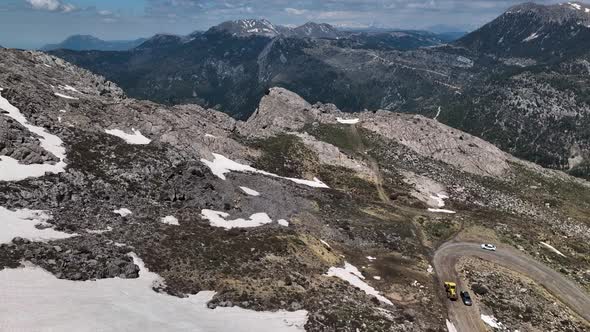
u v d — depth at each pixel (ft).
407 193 476.13
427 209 445.78
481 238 379.55
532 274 321.73
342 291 237.86
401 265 306.96
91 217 249.14
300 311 204.03
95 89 471.21
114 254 211.82
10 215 220.43
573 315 274.36
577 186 655.76
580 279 323.57
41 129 325.42
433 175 555.28
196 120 492.54
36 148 290.56
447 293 271.69
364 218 385.70
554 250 380.99
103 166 313.73
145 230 252.01
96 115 389.39
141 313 164.86
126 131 388.37
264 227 309.01
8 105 333.42
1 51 445.78
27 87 376.07
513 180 622.13
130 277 199.21
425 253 338.13
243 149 475.31
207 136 455.63
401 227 380.58
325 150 540.11
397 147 623.36
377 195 465.47
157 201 300.81
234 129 546.67
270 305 202.90
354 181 488.85
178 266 220.84
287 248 274.57
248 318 185.57
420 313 242.17
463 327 240.94
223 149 452.76
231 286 213.46
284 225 324.19
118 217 259.60
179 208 302.45
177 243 244.42
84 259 198.39
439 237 374.43
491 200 516.32
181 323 164.45
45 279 175.32
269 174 441.68
